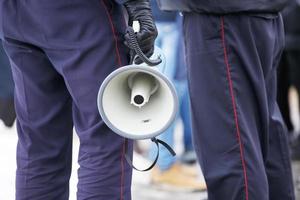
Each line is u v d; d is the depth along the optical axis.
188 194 9.75
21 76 6.03
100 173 5.83
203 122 6.20
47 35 5.71
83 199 5.86
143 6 5.60
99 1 5.66
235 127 6.11
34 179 6.16
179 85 10.20
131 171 6.01
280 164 6.64
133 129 5.52
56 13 5.64
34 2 5.66
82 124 5.95
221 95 6.10
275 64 6.48
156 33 5.61
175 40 10.02
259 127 6.26
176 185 10.03
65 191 6.36
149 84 5.57
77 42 5.69
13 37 5.87
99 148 5.84
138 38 5.49
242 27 6.02
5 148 11.91
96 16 5.66
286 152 6.65
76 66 5.74
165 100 5.53
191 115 6.32
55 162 6.21
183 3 6.12
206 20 6.04
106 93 5.48
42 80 6.02
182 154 10.84
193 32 6.14
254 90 6.14
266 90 6.43
